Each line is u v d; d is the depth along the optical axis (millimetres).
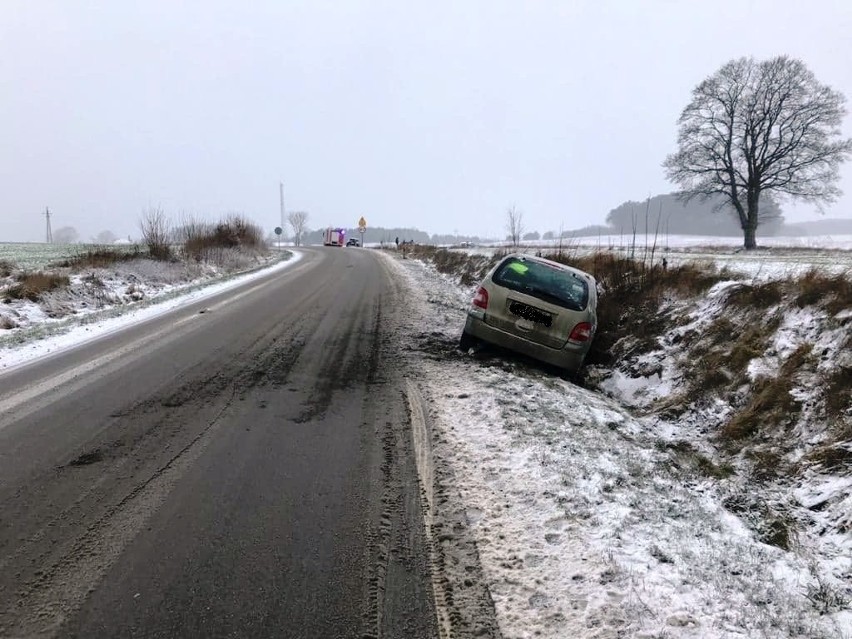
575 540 3217
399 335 8977
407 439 4645
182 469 3951
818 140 44469
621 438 5281
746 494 4352
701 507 3998
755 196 47031
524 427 4938
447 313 11461
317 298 13328
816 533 3904
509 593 2762
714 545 3408
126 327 9195
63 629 2379
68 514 3305
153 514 3334
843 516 3912
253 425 4859
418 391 5992
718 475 4754
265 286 15852
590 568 2955
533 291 7195
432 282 18688
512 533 3279
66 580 2701
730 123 47625
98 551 2945
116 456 4137
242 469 3988
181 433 4621
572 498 3689
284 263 26922
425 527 3322
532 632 2506
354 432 4777
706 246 46719
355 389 6031
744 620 2654
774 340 6426
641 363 7855
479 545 3152
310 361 7145
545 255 15883
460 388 6094
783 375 5762
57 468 3910
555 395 6168
